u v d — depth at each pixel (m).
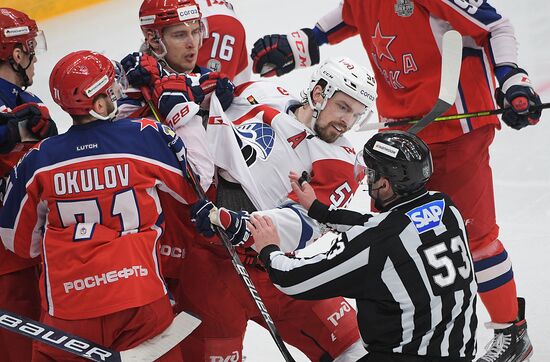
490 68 13.23
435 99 12.95
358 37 26.12
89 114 9.41
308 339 11.15
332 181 10.30
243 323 10.93
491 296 12.64
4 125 10.27
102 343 9.37
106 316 9.25
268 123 10.70
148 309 9.34
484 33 12.71
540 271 14.94
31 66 10.99
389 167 8.70
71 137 9.41
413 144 8.76
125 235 9.38
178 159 9.67
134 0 31.20
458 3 12.47
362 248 8.50
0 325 9.24
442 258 8.59
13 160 10.66
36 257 10.84
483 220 12.95
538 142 19.77
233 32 13.63
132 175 9.34
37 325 9.26
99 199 9.31
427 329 8.54
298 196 9.81
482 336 13.49
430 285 8.49
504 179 18.42
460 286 8.63
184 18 10.72
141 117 10.69
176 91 10.26
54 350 9.49
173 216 10.52
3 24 10.64
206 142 10.26
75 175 9.31
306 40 14.47
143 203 9.42
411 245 8.52
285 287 8.87
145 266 9.38
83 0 30.98
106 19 29.77
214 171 10.61
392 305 8.54
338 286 8.64
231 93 10.89
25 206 9.59
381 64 13.47
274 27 27.06
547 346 12.96
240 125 10.90
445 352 8.61
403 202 8.80
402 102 13.42
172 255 10.70
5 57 10.73
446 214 8.84
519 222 16.77
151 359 9.31
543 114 20.95
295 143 10.45
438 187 13.27
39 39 11.26
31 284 11.09
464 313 8.71
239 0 29.77
